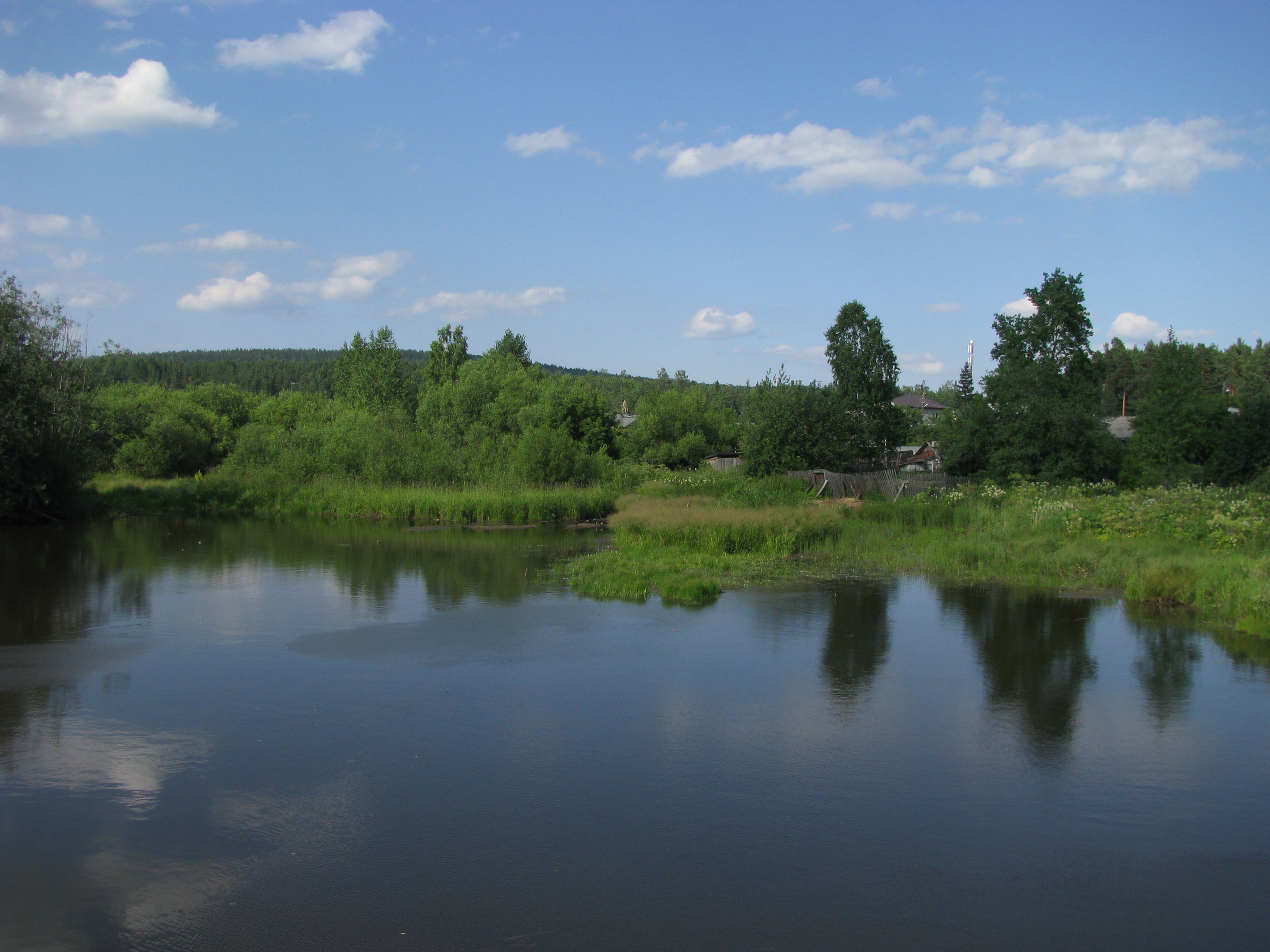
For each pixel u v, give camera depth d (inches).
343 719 338.6
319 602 589.9
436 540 1020.5
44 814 251.4
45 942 189.8
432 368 2999.5
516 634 492.4
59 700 359.3
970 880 220.7
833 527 917.2
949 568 748.0
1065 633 502.6
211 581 682.2
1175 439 1387.8
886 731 331.3
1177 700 372.2
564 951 187.3
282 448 1718.8
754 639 484.4
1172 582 600.1
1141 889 217.5
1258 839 245.1
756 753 306.0
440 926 197.2
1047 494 1084.5
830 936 194.9
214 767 288.0
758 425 1478.8
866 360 1733.5
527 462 1525.6
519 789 273.3
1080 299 1422.2
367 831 243.3
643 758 300.0
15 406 1066.1
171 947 188.1
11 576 696.4
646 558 786.2
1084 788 278.5
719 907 206.1
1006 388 1326.3
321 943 189.8
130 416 1910.7
